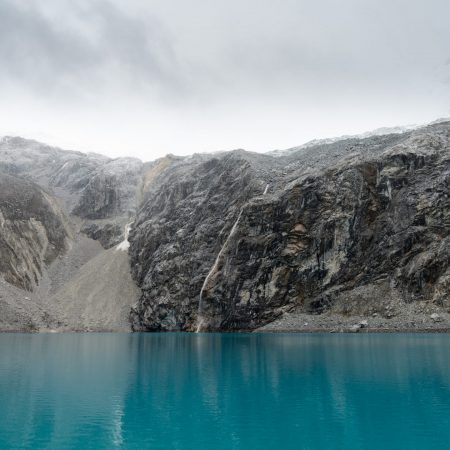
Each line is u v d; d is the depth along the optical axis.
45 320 85.50
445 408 20.28
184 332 83.00
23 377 29.42
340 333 63.38
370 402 21.44
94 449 15.87
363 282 70.44
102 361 37.34
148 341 59.47
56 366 34.59
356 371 29.61
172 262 91.38
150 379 28.42
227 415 19.78
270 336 62.44
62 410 20.91
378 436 16.73
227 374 29.91
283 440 16.53
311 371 30.03
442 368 30.31
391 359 34.69
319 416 19.38
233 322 77.19
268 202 80.12
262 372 30.31
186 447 15.99
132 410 20.83
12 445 16.30
